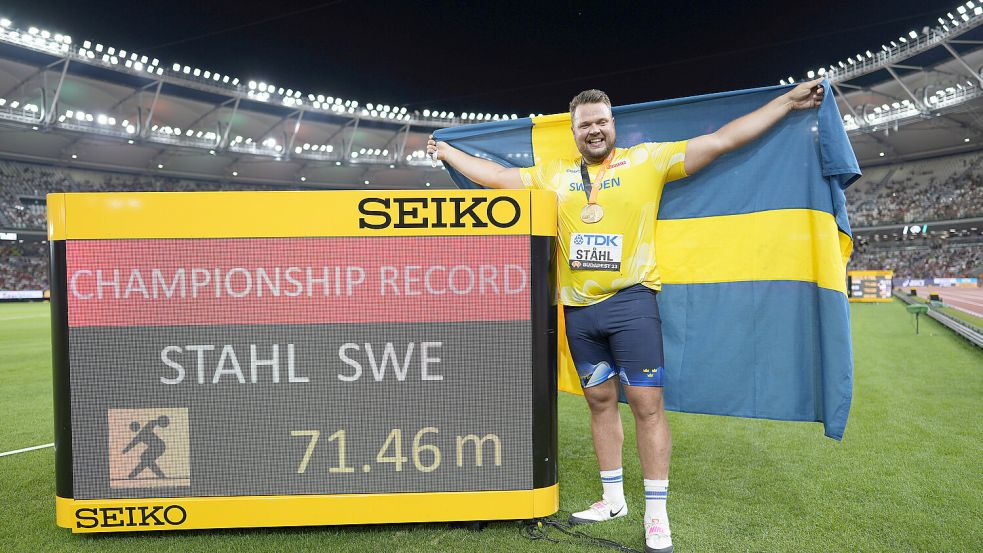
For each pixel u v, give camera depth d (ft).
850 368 8.66
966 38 88.12
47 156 110.11
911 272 144.87
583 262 8.38
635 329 8.13
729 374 9.66
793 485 9.96
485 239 7.98
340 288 7.93
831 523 8.39
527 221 8.01
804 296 9.25
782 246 9.34
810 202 9.18
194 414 7.87
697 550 7.58
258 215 7.88
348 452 7.96
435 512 8.00
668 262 9.95
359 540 7.79
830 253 8.90
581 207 8.52
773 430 13.70
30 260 113.80
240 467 7.91
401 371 7.97
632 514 8.77
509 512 8.04
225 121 112.37
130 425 7.84
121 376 7.82
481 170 10.08
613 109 10.24
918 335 35.14
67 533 8.09
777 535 8.02
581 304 8.48
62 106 95.20
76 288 7.77
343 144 121.39
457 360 7.99
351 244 7.92
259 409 7.91
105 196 7.76
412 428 7.98
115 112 101.40
